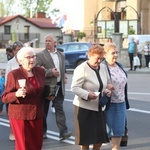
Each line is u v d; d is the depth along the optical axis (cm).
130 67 2914
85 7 4884
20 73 623
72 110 1366
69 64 2808
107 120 749
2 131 1063
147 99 1630
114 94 746
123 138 811
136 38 3123
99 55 693
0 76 1377
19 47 895
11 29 6544
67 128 1014
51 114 1288
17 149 629
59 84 937
